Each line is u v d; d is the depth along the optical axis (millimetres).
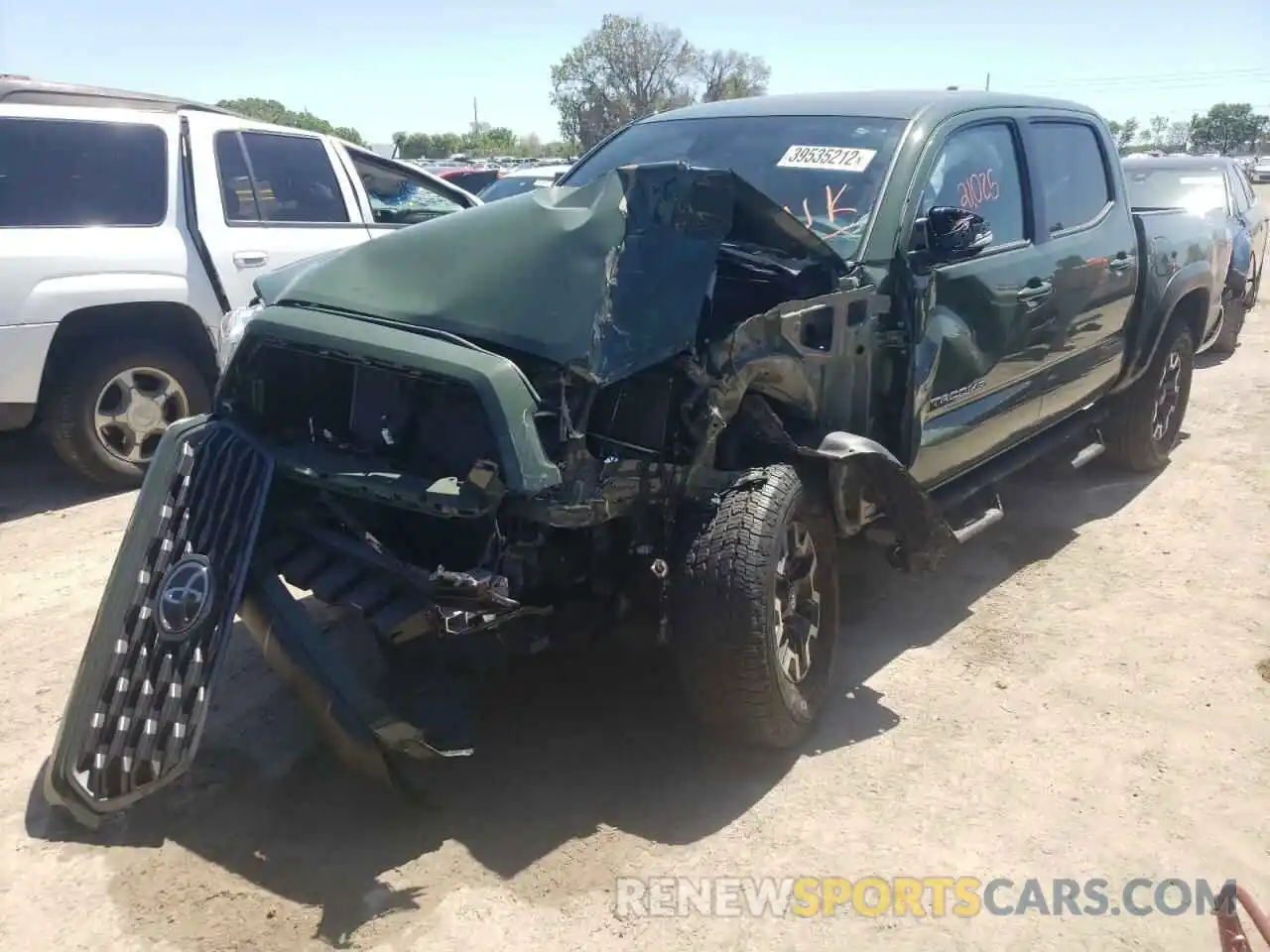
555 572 3211
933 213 3887
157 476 3443
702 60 55781
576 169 4961
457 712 3357
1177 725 3783
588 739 3674
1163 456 6574
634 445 3219
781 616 3443
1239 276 9695
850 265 3779
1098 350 5504
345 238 7141
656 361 3129
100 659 3180
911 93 4668
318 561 3229
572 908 2883
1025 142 4879
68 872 2990
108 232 5992
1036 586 4961
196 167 6387
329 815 3260
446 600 2867
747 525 3238
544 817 3260
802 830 3213
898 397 3969
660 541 3342
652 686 4012
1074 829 3234
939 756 3598
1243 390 8703
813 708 3582
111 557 5277
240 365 3457
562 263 3104
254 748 3598
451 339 3049
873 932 2820
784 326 3396
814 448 3551
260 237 6621
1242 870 3062
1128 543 5469
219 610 3166
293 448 3385
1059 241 4961
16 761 3537
